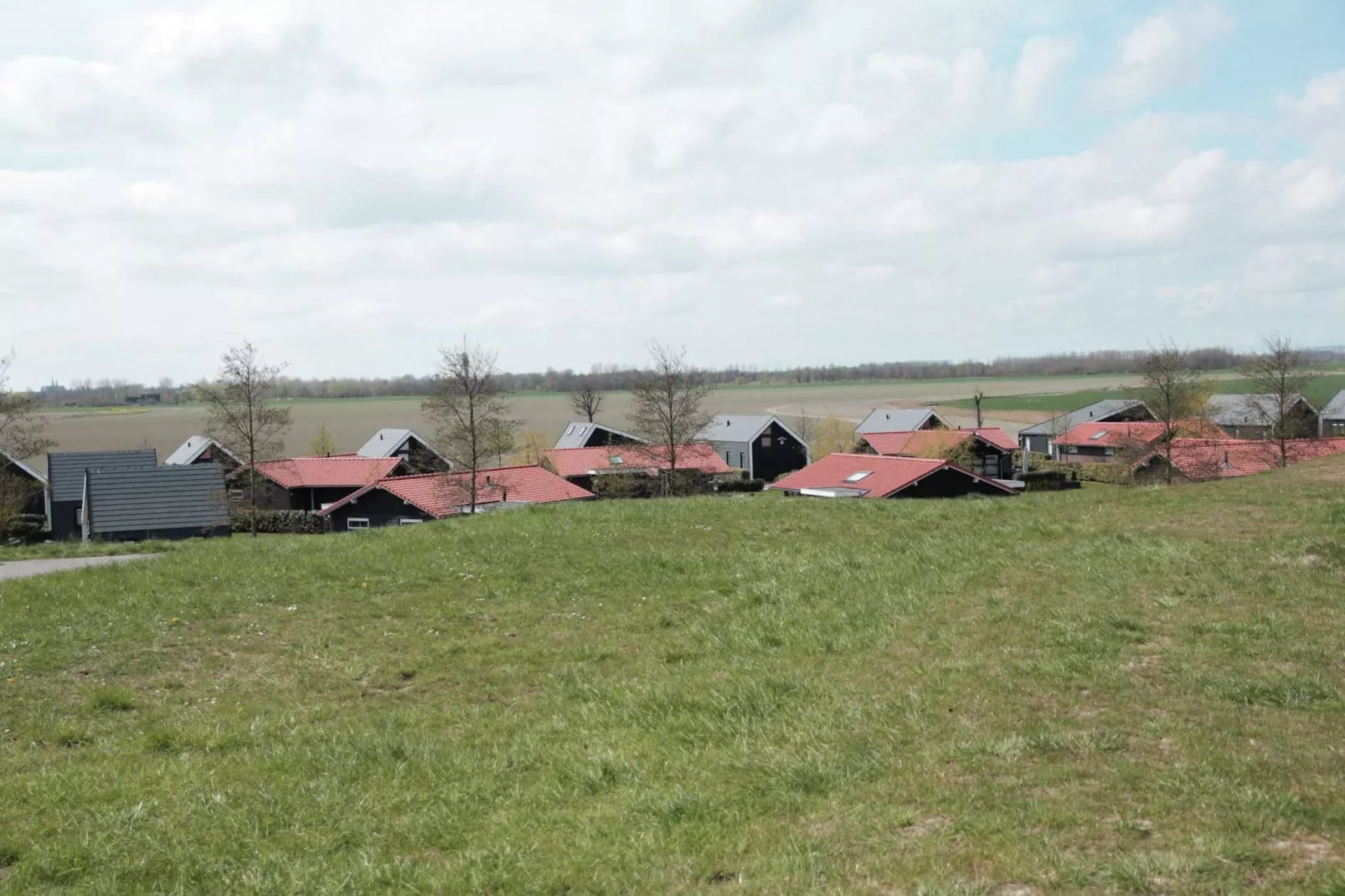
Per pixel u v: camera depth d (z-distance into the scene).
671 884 7.75
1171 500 25.34
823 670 13.45
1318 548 17.42
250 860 8.94
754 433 93.25
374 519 56.81
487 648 16.05
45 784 10.66
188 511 51.94
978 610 15.61
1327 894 6.41
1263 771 8.79
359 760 11.31
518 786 10.38
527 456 85.50
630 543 23.41
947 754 9.83
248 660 15.62
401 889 8.20
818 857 7.84
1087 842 7.66
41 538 61.59
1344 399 102.50
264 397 53.91
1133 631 13.81
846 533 23.98
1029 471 80.50
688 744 11.23
